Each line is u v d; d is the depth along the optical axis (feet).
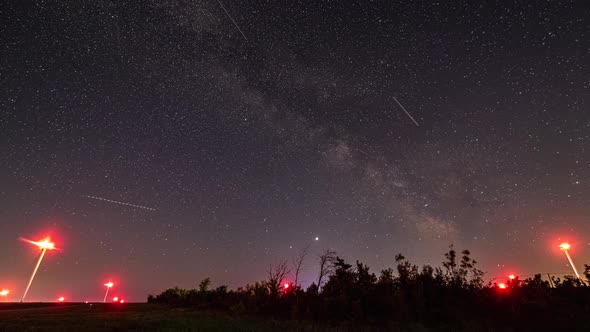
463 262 64.80
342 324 54.24
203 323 51.90
